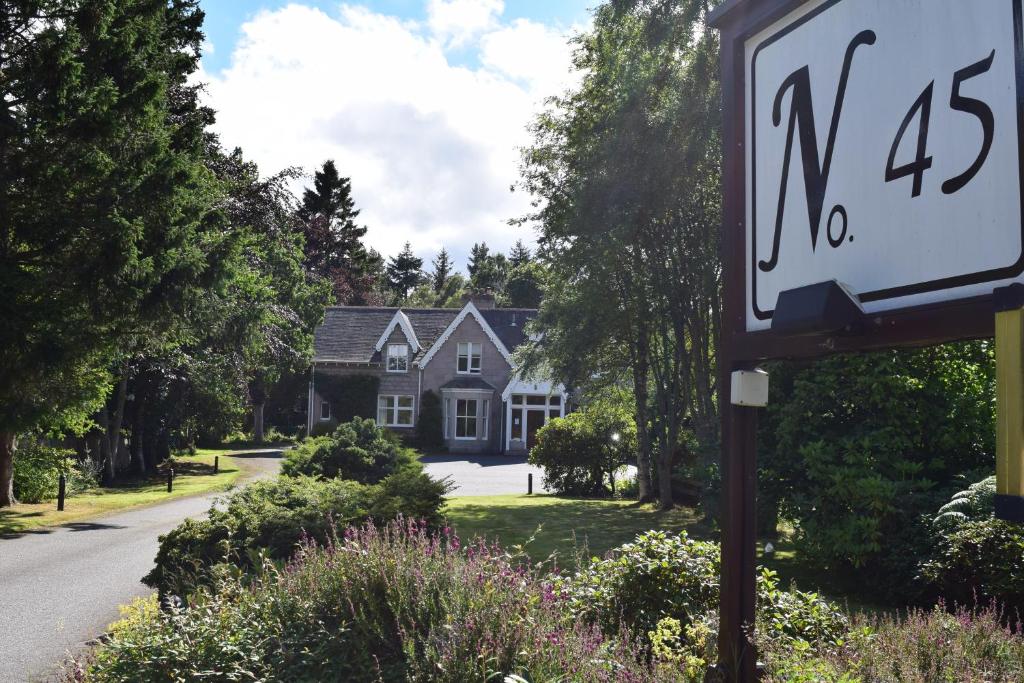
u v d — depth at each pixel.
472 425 46.97
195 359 30.30
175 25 22.45
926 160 2.94
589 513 17.81
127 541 15.12
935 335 2.87
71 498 22.98
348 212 70.00
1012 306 2.57
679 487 20.06
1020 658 4.69
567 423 25.27
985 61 2.73
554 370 20.17
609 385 22.12
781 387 11.74
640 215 16.08
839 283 3.18
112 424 31.03
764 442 11.73
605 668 4.40
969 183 2.77
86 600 9.97
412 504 9.38
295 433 53.31
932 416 10.09
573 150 17.50
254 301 26.81
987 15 2.73
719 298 16.38
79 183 17.20
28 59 16.81
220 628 4.90
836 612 5.75
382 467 14.83
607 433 24.97
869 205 3.17
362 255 69.56
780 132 3.66
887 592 8.88
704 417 16.72
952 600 8.03
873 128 3.17
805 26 3.54
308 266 58.59
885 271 3.09
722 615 3.86
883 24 3.14
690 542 6.52
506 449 46.03
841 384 10.55
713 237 16.22
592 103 17.27
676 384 18.81
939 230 2.88
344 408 47.44
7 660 7.30
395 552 5.33
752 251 3.82
